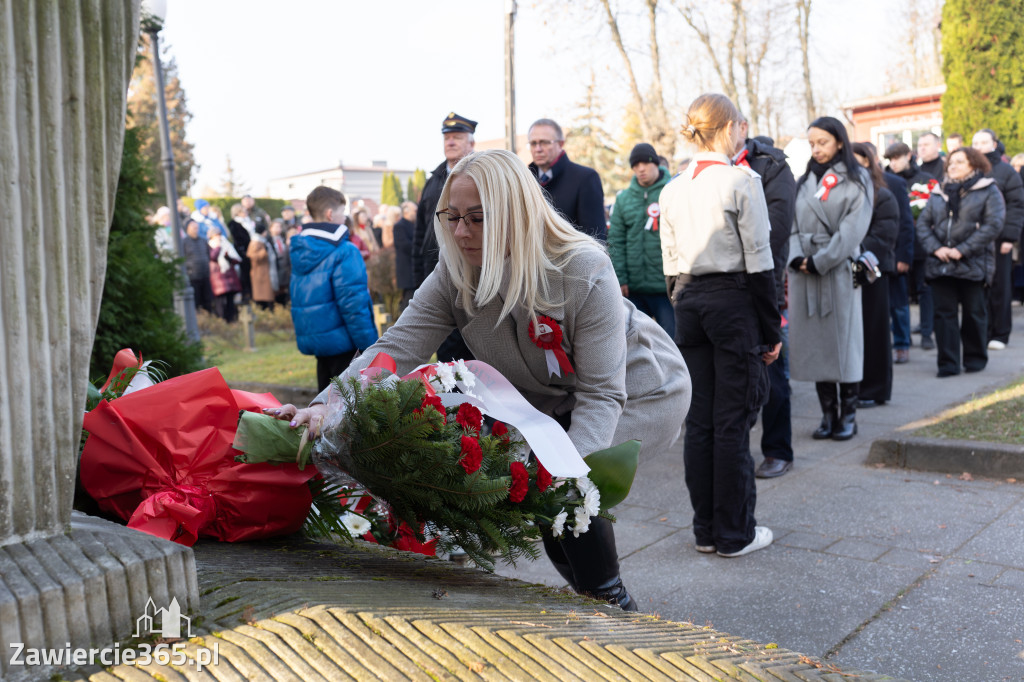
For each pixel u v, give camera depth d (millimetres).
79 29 1053
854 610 3207
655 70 28125
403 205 13711
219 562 1461
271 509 1688
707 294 3703
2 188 1028
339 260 5488
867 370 6660
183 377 1680
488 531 1644
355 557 1706
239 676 1042
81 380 1133
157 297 5105
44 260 1079
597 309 2037
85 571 1074
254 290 14891
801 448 5641
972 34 15250
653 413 2350
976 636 2930
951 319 7484
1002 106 15320
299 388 7848
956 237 7359
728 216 3615
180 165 38812
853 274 5559
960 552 3699
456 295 2160
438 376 1766
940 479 4766
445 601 1389
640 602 3408
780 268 4145
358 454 1642
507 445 1741
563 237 2031
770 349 3768
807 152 8625
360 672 1060
